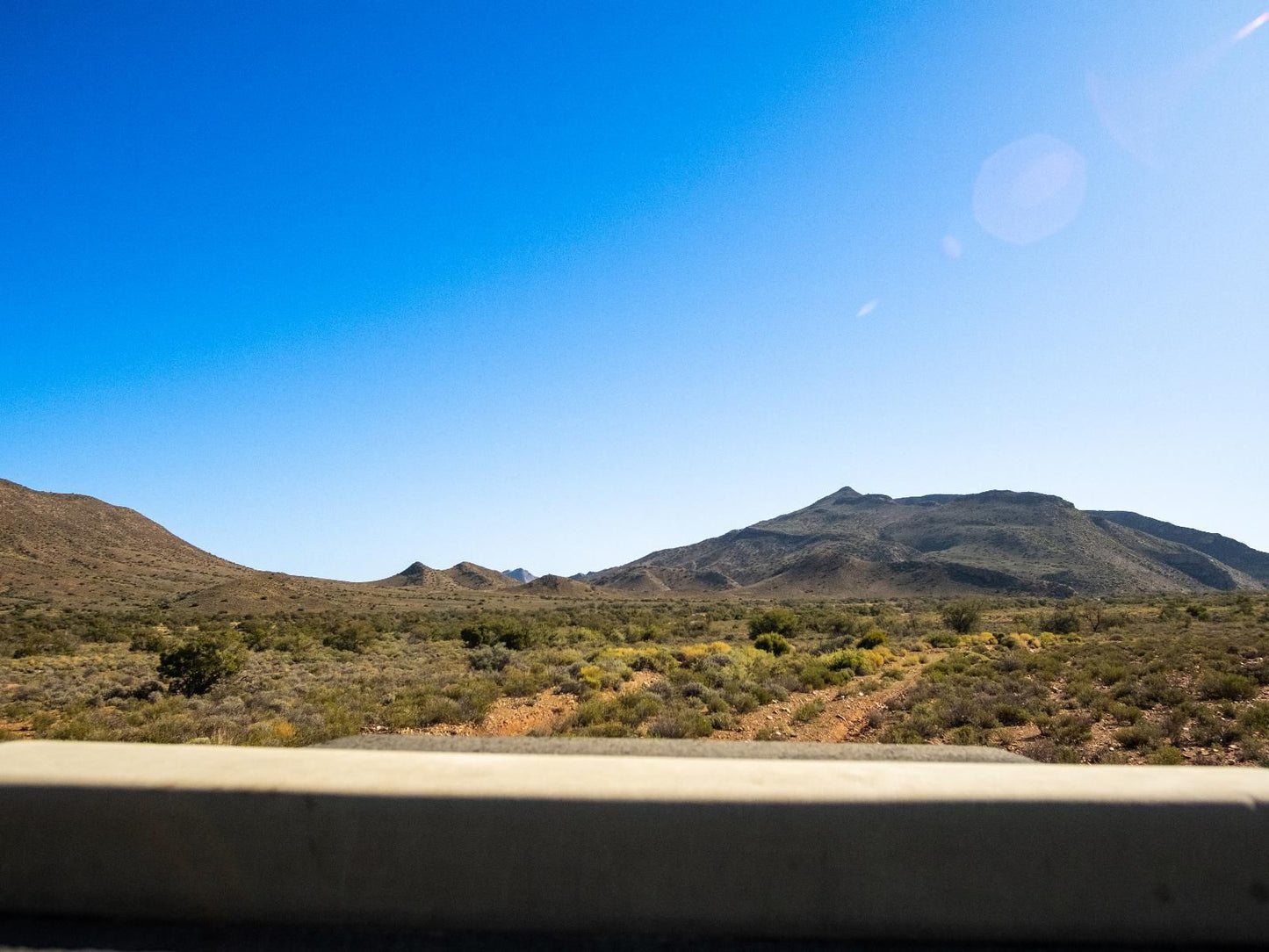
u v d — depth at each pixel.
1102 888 3.63
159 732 15.53
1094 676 22.14
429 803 3.78
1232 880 3.63
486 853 3.71
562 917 3.65
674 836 3.69
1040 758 12.71
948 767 4.09
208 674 25.23
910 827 3.69
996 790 3.79
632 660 30.27
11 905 3.83
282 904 3.74
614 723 15.66
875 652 37.06
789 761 4.22
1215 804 3.74
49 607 99.06
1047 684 21.97
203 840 3.82
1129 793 3.78
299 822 3.80
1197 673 20.56
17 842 3.88
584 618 86.62
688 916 3.63
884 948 3.58
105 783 3.92
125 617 84.81
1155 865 3.65
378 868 3.73
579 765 4.12
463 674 27.34
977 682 21.70
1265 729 13.64
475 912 3.67
